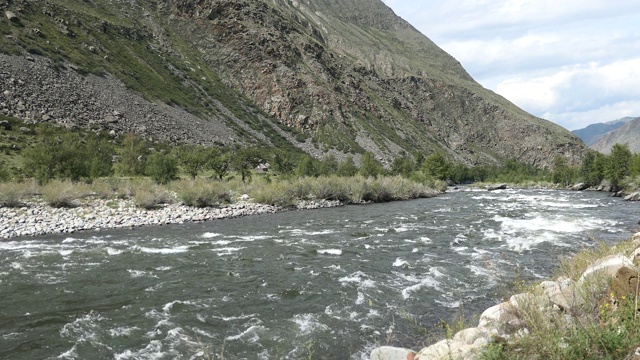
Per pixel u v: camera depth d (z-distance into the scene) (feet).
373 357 23.21
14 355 31.65
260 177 216.13
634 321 17.30
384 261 62.23
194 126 349.82
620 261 21.91
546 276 49.26
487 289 46.32
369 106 577.02
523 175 403.75
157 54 454.40
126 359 30.94
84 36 374.63
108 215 104.73
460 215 119.24
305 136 450.71
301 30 644.69
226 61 512.63
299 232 91.09
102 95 306.96
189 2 557.33
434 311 40.04
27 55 288.51
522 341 18.04
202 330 36.55
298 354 31.45
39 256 64.64
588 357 16.17
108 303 43.73
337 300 44.37
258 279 53.01
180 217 110.42
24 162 151.12
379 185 177.37
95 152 193.77
